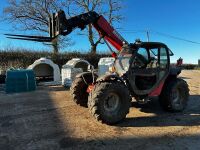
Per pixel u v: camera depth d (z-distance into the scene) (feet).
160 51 23.06
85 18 21.47
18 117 21.40
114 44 22.80
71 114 22.25
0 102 27.96
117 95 19.40
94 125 19.12
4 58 66.03
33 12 95.04
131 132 17.70
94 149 14.85
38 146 15.25
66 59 74.49
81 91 23.77
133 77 21.34
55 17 20.39
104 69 46.91
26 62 67.72
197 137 16.84
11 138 16.51
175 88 23.07
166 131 17.95
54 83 45.32
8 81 35.99
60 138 16.51
